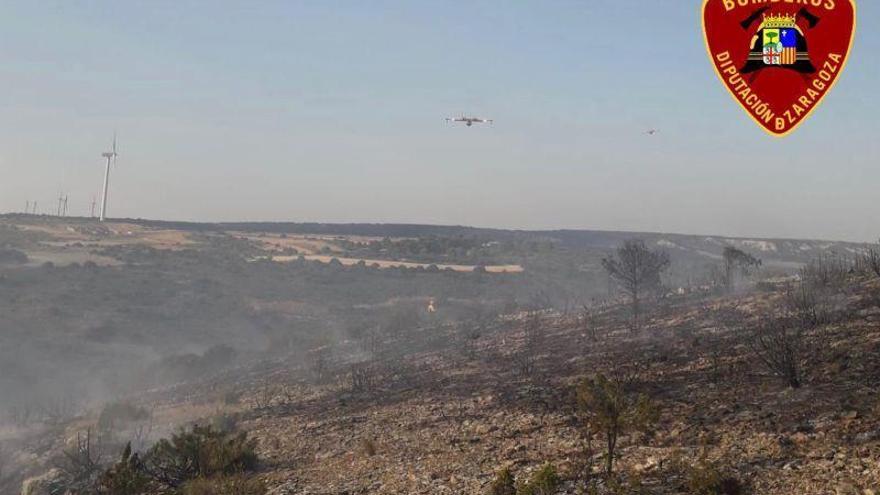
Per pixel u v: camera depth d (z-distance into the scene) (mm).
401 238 162625
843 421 13055
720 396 16344
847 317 20922
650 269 34875
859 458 11273
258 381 33812
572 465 13312
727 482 11047
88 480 18906
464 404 20797
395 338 42188
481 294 80312
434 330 42469
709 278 44406
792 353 16562
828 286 26547
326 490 14477
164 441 17141
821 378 16031
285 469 16938
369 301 76688
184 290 76875
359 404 23625
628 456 13352
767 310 25234
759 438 13070
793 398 15102
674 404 16375
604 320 31922
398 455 16516
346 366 33500
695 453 12922
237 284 82500
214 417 24125
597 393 13125
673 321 27688
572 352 25688
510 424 17469
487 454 15281
